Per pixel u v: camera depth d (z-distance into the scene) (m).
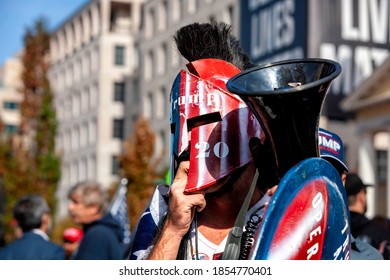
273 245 1.40
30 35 43.41
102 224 4.89
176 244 1.65
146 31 50.91
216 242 1.73
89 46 61.31
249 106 1.52
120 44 58.66
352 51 30.33
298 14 30.16
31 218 4.69
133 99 57.44
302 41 29.70
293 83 1.58
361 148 31.20
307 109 1.48
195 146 1.65
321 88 1.47
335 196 1.50
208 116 1.68
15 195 36.38
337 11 30.06
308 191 1.45
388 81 29.02
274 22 31.70
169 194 1.67
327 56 29.81
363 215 4.16
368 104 29.67
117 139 58.06
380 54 30.58
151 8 50.69
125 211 6.88
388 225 6.01
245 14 34.19
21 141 39.94
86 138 60.94
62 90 67.75
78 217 5.15
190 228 1.75
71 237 6.56
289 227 1.41
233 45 1.88
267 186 1.75
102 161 57.44
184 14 44.66
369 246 2.89
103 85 58.06
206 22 1.97
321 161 1.49
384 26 30.70
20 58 44.28
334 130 33.44
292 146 1.50
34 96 42.47
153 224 1.89
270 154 1.71
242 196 1.73
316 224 1.44
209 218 1.75
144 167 33.41
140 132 34.28
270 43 31.88
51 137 40.75
